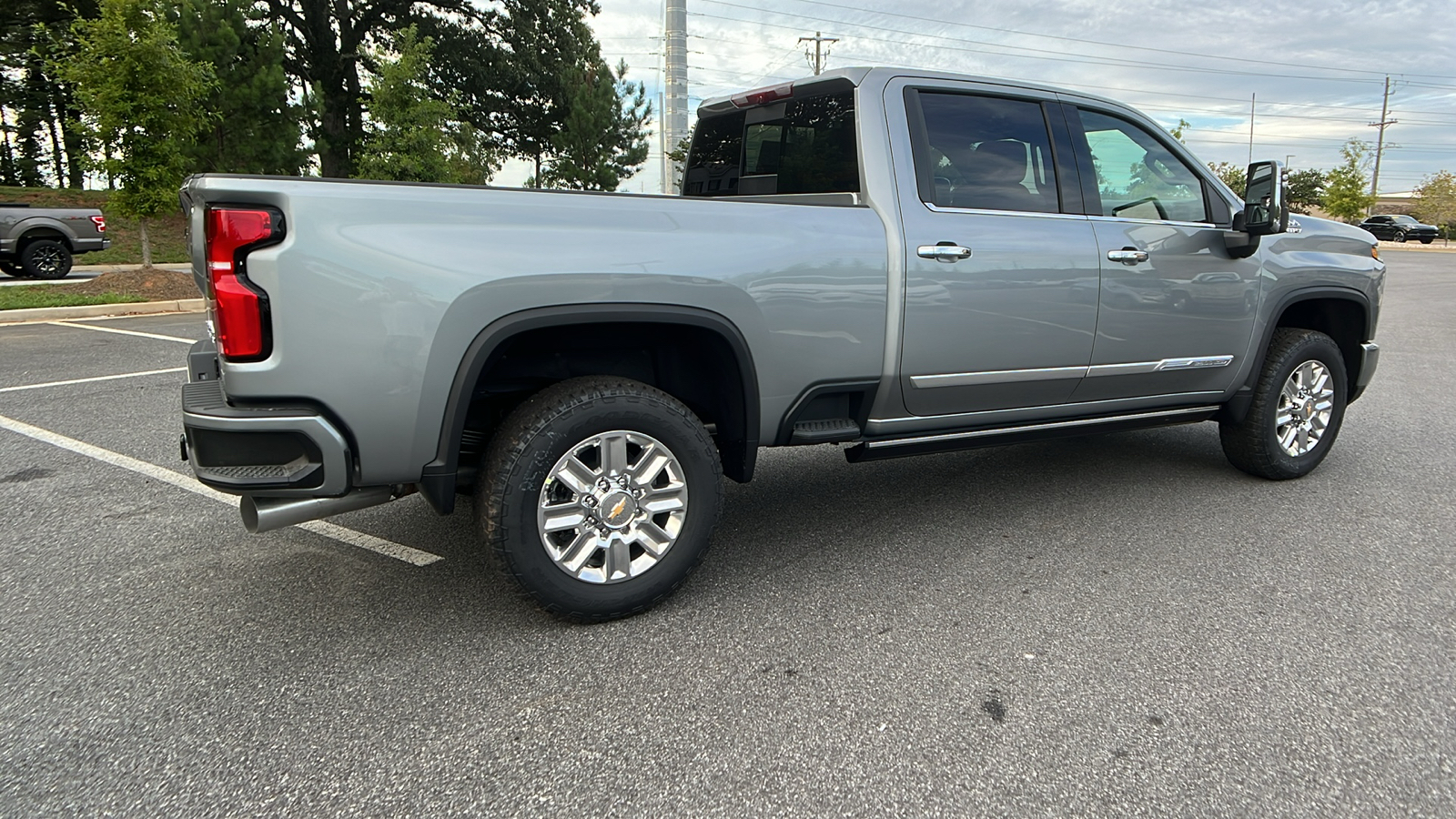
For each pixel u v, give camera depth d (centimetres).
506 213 258
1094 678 257
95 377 720
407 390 248
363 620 296
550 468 270
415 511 406
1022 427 378
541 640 281
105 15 1208
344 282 237
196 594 315
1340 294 452
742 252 291
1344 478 467
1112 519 399
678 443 289
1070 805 201
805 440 327
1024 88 367
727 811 199
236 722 235
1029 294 350
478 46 2694
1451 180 5222
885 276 321
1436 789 207
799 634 285
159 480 450
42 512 400
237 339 233
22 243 1514
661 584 294
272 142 1867
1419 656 270
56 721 234
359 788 207
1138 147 400
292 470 244
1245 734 229
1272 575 333
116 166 1260
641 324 296
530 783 209
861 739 227
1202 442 548
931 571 338
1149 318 386
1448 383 753
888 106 337
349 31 2672
